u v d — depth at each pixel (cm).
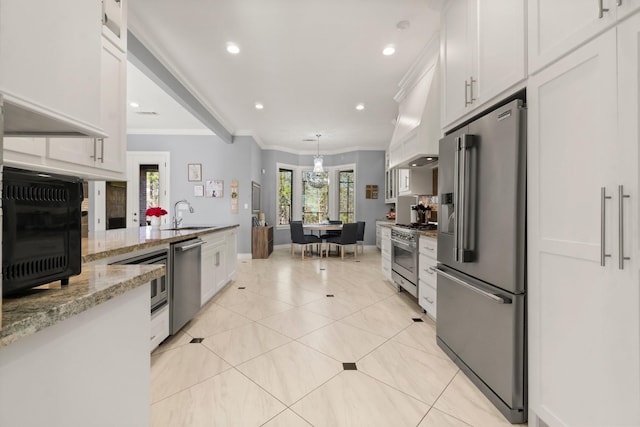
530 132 140
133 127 629
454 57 212
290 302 347
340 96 446
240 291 394
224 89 423
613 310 103
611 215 102
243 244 656
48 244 81
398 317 299
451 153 212
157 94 442
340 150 829
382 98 454
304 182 855
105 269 111
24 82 65
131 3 244
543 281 135
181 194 649
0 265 56
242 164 652
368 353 223
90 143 177
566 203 121
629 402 98
